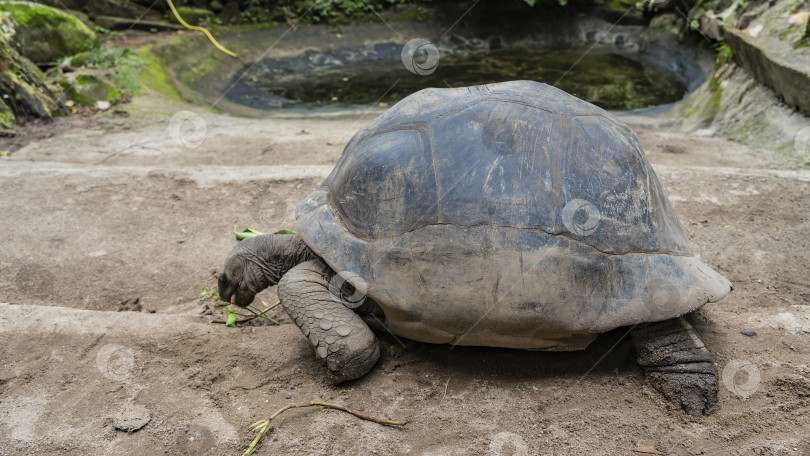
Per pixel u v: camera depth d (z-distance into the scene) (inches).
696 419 102.3
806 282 148.4
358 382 113.9
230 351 121.4
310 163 253.1
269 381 114.7
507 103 109.1
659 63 470.6
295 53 522.0
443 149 105.3
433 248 100.9
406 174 105.2
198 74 443.5
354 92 428.8
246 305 133.9
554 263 98.7
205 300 153.2
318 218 112.7
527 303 99.0
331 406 107.3
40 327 125.0
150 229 186.2
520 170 102.0
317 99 413.4
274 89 443.2
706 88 346.3
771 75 278.4
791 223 175.9
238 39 517.3
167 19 515.2
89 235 182.1
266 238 128.6
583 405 106.9
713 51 399.5
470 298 99.9
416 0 562.6
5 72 304.8
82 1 494.6
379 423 104.3
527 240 99.0
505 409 106.6
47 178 217.2
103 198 203.5
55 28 376.2
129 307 151.9
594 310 99.7
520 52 526.3
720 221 179.3
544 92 115.4
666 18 490.9
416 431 102.3
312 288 112.4
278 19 550.9
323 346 108.3
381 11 559.5
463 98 113.3
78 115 328.8
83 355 118.5
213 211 196.2
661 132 310.8
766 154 256.8
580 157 104.3
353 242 106.5
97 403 107.4
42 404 107.1
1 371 114.1
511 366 116.0
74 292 157.0
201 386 112.1
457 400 109.0
